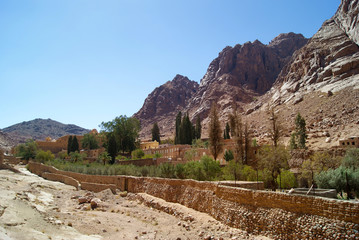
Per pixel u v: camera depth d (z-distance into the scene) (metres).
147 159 63.56
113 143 82.31
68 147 110.12
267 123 107.88
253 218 17.66
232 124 61.75
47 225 18.80
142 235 19.73
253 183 24.84
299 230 14.77
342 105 87.62
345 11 149.12
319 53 133.75
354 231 12.59
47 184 45.16
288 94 132.75
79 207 29.16
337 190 27.66
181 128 94.69
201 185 24.66
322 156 40.78
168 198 29.11
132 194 35.44
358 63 109.56
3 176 43.81
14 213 18.92
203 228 20.23
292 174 36.69
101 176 44.31
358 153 38.56
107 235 19.44
